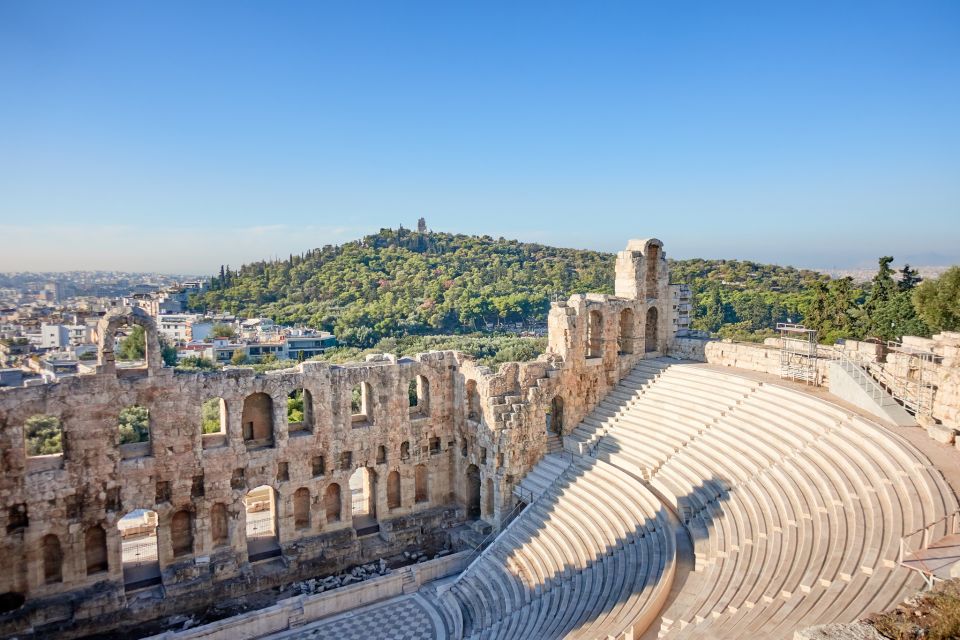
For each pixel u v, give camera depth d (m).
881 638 15.75
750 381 45.91
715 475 38.66
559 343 51.81
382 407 48.56
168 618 39.16
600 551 38.00
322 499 46.12
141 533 49.06
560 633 30.48
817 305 82.19
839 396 41.12
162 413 39.94
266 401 45.38
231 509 42.41
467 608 39.34
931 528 24.84
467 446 50.94
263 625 37.75
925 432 34.28
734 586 27.52
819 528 28.70
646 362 55.75
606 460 46.53
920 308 62.44
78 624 36.84
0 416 35.53
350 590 40.59
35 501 36.72
